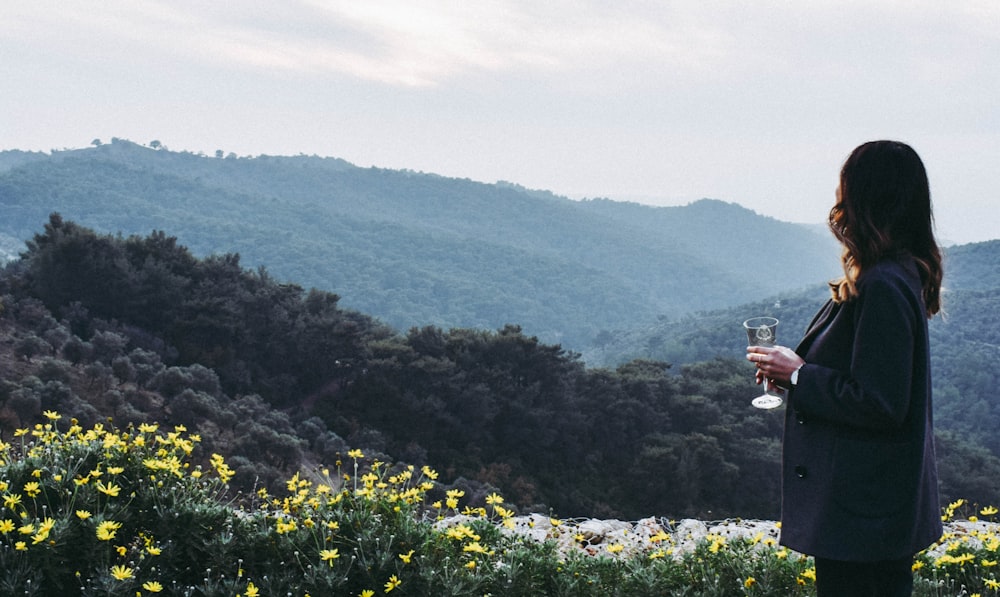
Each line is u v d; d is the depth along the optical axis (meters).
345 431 69.69
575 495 70.31
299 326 77.75
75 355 63.66
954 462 92.19
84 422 51.22
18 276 77.00
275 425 62.19
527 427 75.56
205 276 81.69
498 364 80.19
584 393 83.12
